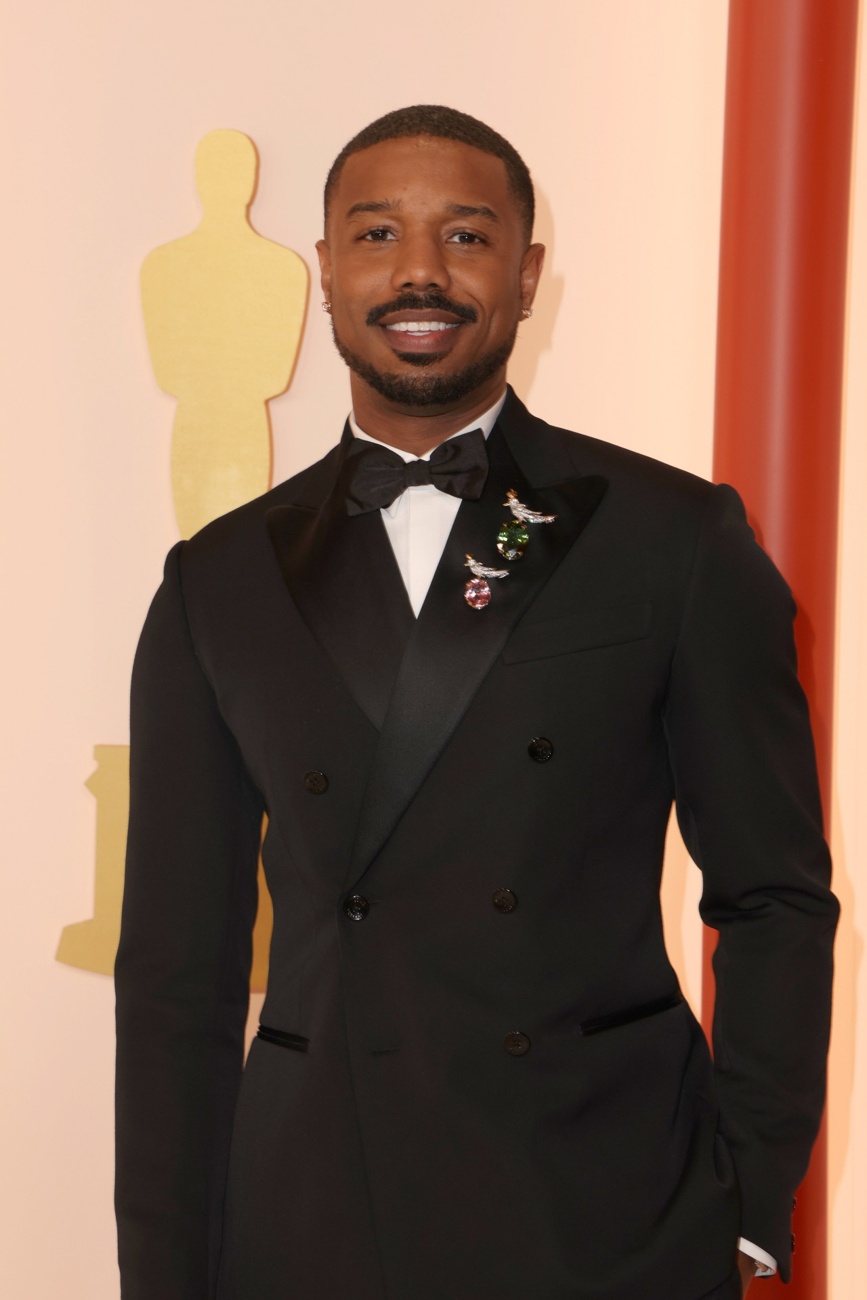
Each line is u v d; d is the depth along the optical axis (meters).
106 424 2.85
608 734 1.69
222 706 1.84
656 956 1.77
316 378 2.83
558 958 1.66
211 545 1.94
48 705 2.88
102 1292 2.91
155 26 2.81
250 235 2.75
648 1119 1.67
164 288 2.75
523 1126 1.63
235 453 2.76
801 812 1.74
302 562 1.81
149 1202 1.78
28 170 2.82
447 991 1.66
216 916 1.86
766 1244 1.71
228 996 1.88
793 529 2.61
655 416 2.86
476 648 1.68
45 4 2.81
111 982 2.90
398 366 1.78
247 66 2.81
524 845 1.66
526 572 1.72
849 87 2.61
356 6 2.81
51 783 2.88
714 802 1.73
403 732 1.67
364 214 1.81
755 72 2.60
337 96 2.81
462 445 1.78
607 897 1.70
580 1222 1.61
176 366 2.76
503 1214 1.61
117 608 2.87
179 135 2.82
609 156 2.84
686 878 2.92
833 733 2.73
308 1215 1.67
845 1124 2.94
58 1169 2.92
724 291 2.68
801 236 2.59
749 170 2.61
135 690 1.94
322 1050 1.71
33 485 2.86
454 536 1.75
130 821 1.92
